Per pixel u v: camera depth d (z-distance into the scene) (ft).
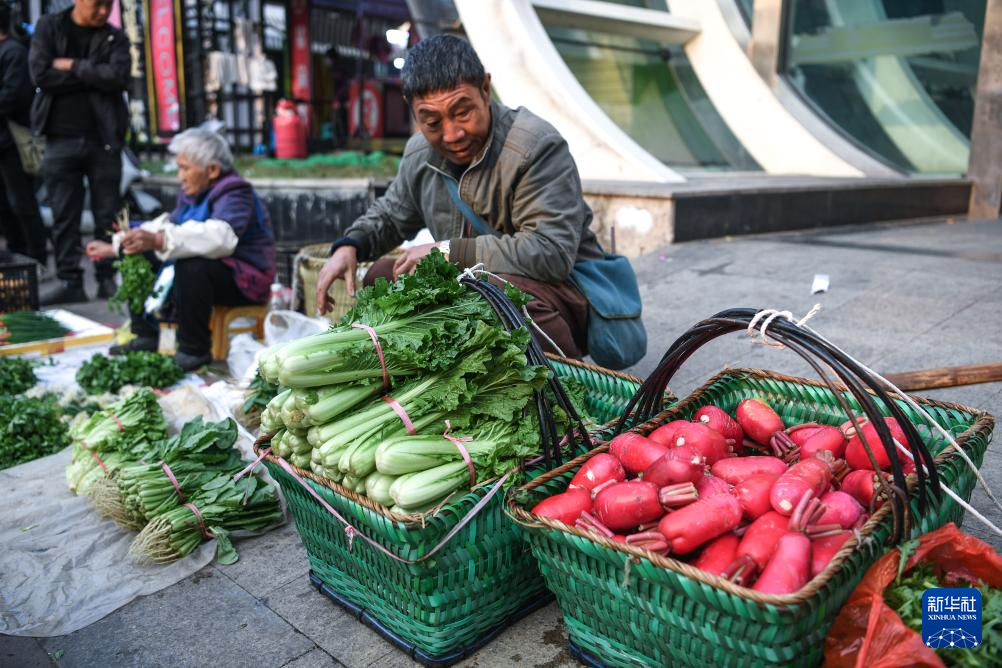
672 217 20.33
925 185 26.78
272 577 8.20
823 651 5.31
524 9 25.84
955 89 28.84
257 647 7.06
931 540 5.43
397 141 50.34
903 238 21.72
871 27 30.30
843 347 12.92
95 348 17.29
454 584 6.40
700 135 34.73
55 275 25.85
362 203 26.12
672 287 17.15
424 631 6.52
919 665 4.69
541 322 9.55
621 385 8.56
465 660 6.69
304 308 15.35
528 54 25.32
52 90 20.93
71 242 22.40
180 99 39.91
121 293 14.87
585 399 8.87
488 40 25.72
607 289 10.48
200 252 14.56
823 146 29.30
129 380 13.67
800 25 32.42
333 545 7.22
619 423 7.57
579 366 8.93
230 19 41.34
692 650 5.47
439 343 6.79
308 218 26.66
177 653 7.01
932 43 28.78
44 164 21.61
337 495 6.55
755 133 30.58
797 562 5.15
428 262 7.52
